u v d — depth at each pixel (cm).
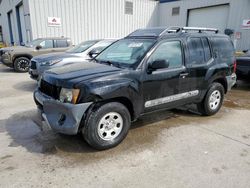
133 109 349
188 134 390
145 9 1808
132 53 380
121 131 343
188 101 432
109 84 314
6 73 1029
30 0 1251
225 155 322
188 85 418
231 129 416
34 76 708
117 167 289
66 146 340
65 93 304
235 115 494
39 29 1312
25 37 1622
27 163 295
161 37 384
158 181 263
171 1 1798
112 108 324
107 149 333
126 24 1714
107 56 422
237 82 827
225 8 1462
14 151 324
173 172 280
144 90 355
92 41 809
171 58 389
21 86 748
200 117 477
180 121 452
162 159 309
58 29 1378
